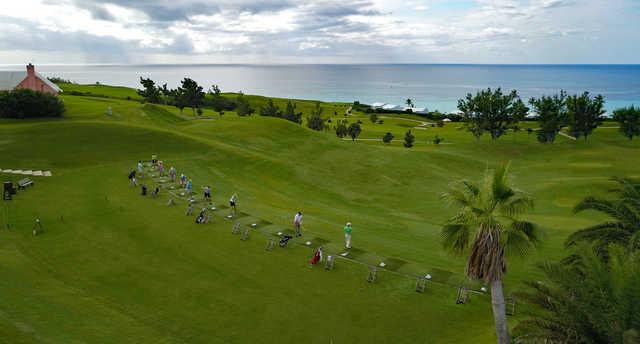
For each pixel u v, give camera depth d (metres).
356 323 24.52
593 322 15.43
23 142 63.09
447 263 31.50
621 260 17.42
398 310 25.66
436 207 55.41
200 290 27.16
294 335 23.44
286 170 65.88
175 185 49.47
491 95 126.25
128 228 36.03
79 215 38.62
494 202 19.83
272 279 28.73
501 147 105.88
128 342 21.88
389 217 48.03
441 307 25.89
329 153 80.56
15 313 22.83
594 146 102.88
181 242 33.72
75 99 130.00
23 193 44.91
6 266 28.39
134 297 26.08
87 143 65.12
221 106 184.25
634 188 25.88
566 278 17.16
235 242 34.00
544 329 16.11
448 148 109.31
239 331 23.53
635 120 120.56
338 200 56.31
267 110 163.00
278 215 41.16
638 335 13.67
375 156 81.06
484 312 25.39
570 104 121.06
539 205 56.28
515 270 31.36
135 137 69.38
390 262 31.11
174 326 23.61
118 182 49.97
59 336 21.45
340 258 31.66
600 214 50.78
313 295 27.03
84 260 30.34
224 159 65.75
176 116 114.38
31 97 82.44
